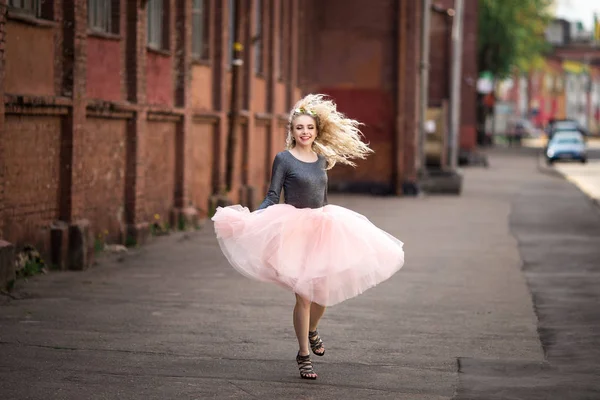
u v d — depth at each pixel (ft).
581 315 50.55
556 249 81.92
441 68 203.10
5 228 56.34
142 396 32.71
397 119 150.10
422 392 34.14
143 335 43.04
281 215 35.35
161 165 86.38
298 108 36.99
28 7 59.62
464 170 241.14
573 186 178.91
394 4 150.30
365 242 35.65
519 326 47.29
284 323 46.60
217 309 50.21
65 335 42.47
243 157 115.65
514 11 318.45
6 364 36.78
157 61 84.48
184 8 89.81
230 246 35.76
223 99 104.17
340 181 151.84
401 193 149.59
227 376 35.81
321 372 36.86
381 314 50.19
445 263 71.82
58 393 32.81
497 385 35.32
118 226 75.20
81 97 64.49
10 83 56.44
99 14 71.72
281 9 137.28
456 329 46.32
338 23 151.64
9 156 56.44
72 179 63.46
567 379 36.37
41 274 59.82
